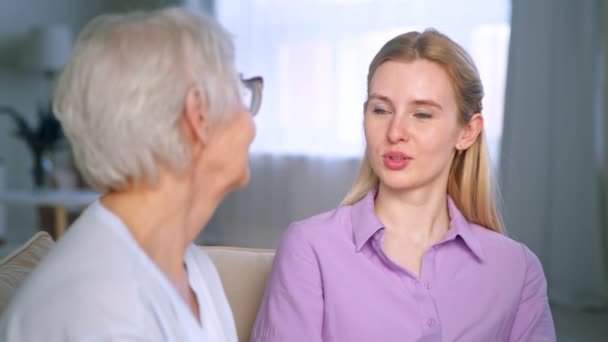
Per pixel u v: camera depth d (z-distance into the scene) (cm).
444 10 419
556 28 373
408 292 108
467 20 410
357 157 468
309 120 491
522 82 382
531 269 118
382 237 110
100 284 63
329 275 110
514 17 384
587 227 369
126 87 66
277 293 110
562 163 373
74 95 68
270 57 504
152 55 67
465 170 122
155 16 70
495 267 114
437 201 115
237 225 524
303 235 114
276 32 500
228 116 73
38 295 63
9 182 564
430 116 108
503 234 127
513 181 385
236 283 122
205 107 70
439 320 108
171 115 68
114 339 60
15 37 565
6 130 563
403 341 106
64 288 63
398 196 113
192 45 69
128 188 71
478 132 117
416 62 108
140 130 67
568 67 371
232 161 76
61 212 404
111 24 69
